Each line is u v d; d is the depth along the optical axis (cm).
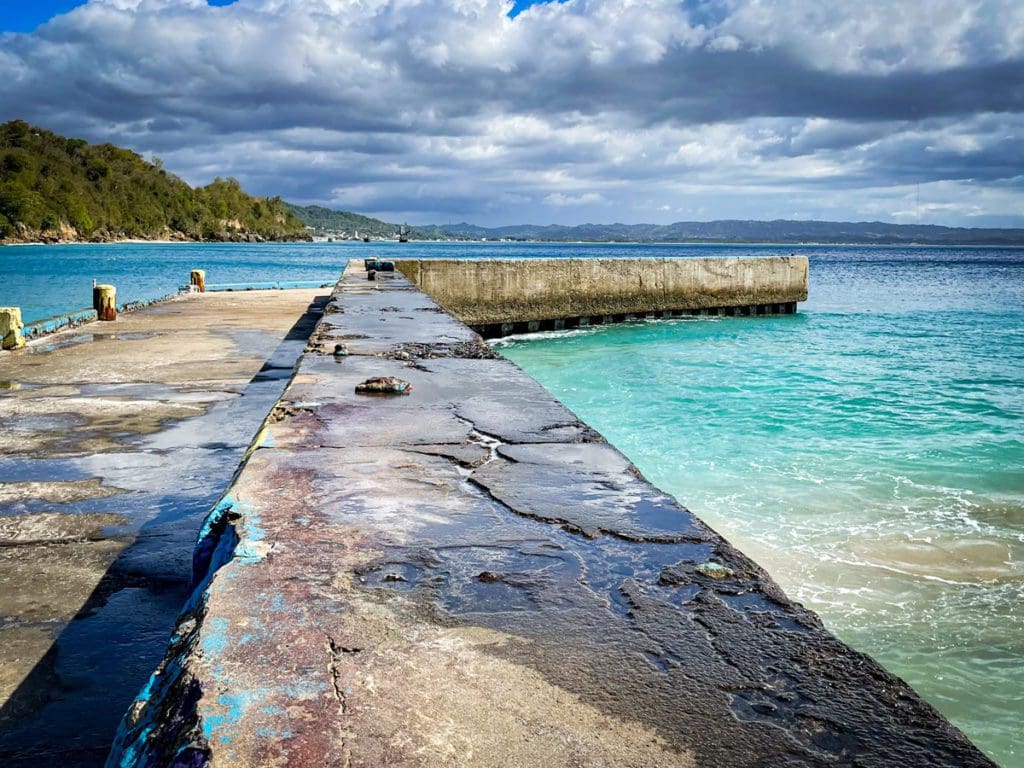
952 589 562
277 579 224
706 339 2353
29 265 6688
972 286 5238
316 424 431
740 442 1013
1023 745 394
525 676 174
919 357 1914
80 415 729
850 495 782
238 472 341
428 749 145
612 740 150
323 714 155
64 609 344
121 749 161
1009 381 1527
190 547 418
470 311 2375
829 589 562
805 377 1583
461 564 240
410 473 340
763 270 3050
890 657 472
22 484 522
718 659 182
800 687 170
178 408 768
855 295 4338
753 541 655
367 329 886
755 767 141
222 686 165
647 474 858
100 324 1502
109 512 471
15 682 286
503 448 386
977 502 760
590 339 2367
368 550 249
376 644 187
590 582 228
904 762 142
